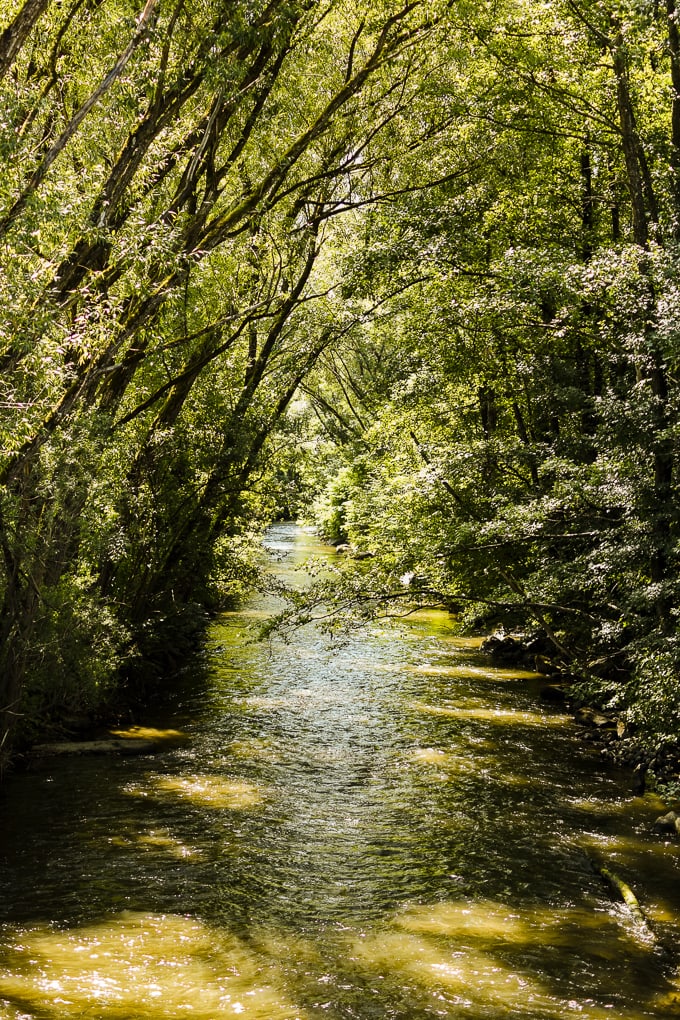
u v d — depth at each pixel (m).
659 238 15.17
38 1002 7.26
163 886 9.98
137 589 19.98
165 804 12.77
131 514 18.45
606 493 13.74
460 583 19.77
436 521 18.77
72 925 8.90
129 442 18.78
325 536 57.44
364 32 20.88
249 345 26.28
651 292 13.55
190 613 23.39
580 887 10.16
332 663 22.80
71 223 10.38
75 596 15.40
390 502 21.52
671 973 8.17
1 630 12.81
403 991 7.69
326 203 23.30
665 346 12.12
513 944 8.71
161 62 13.28
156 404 21.61
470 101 19.20
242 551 25.81
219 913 9.31
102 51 14.33
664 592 12.20
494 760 15.02
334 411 50.09
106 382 16.62
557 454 17.55
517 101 18.53
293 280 26.19
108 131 12.98
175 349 19.56
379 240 18.31
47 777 13.87
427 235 17.77
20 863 10.53
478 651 24.58
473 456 18.34
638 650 13.23
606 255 13.99
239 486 23.12
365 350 40.31
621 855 11.09
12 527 11.47
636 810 12.77
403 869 10.62
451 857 10.99
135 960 8.17
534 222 20.14
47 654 14.40
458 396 24.19
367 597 16.94
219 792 13.32
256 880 10.23
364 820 12.28
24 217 9.34
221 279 19.38
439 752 15.43
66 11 14.02
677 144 15.18
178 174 16.31
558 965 8.28
